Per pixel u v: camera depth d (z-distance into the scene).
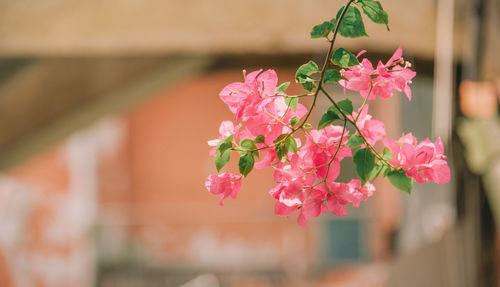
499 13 2.93
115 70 3.79
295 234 8.33
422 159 1.52
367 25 3.44
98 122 3.97
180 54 3.73
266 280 8.28
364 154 1.52
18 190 7.21
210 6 3.77
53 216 7.86
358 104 5.50
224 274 8.59
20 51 3.74
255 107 1.53
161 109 9.00
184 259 8.74
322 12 3.66
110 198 8.89
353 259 7.77
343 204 1.54
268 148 1.55
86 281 8.41
